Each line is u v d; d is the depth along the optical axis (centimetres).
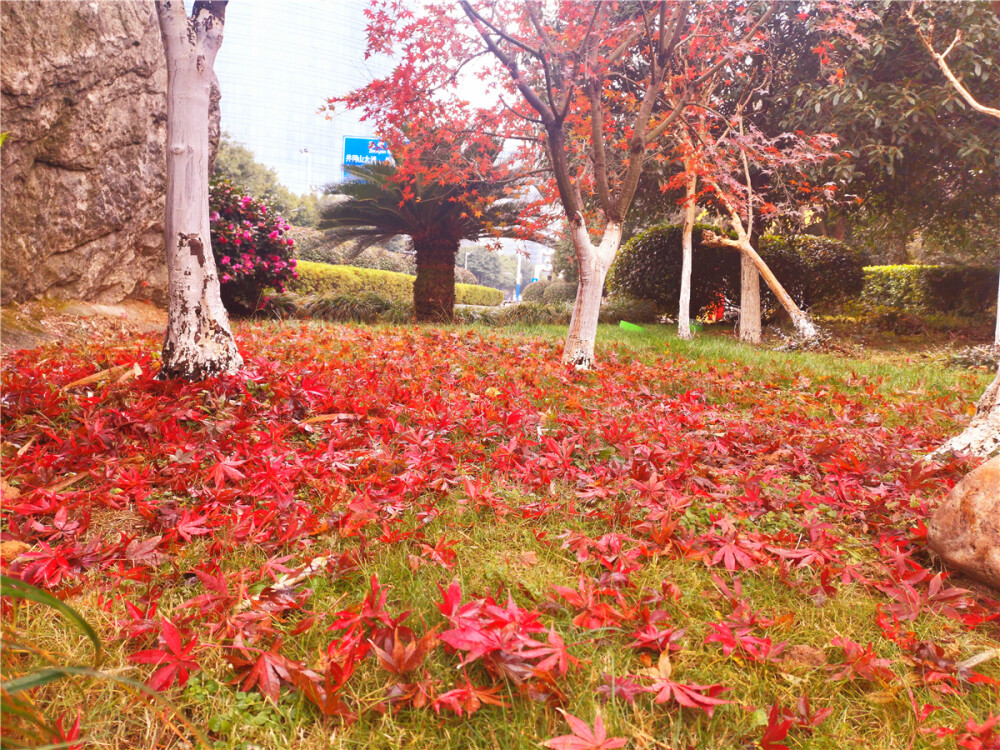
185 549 205
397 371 501
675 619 184
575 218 618
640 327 1245
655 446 330
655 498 258
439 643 159
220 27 399
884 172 1120
